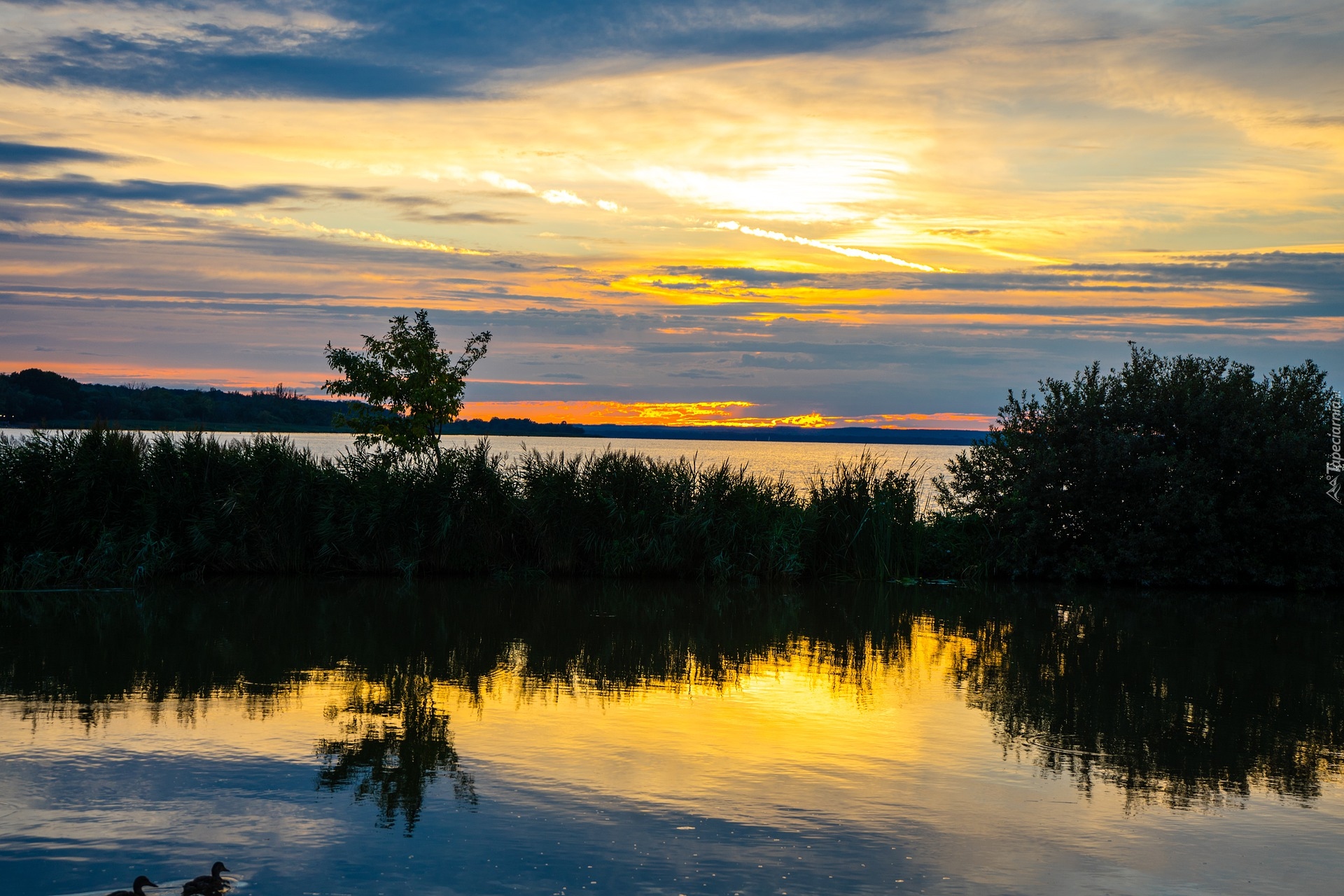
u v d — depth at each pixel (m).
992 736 9.84
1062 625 16.50
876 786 8.29
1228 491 21.14
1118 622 16.81
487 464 21.28
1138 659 13.66
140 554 19.00
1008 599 19.48
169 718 9.95
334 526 20.31
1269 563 20.97
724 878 6.45
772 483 23.27
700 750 9.21
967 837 7.21
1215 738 9.88
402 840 6.96
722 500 21.56
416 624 15.54
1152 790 8.32
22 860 6.53
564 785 8.14
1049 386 22.69
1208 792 8.27
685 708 10.73
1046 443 22.16
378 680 11.79
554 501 20.89
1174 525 20.66
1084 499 21.45
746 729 9.93
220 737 9.32
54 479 19.12
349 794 7.86
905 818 7.58
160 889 6.09
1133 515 21.25
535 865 6.58
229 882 6.24
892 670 12.88
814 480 23.62
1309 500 20.22
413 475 20.89
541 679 12.02
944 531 22.55
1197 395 21.31
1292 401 21.00
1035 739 9.76
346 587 19.14
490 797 7.85
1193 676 12.64
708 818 7.48
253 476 20.41
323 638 14.27
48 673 11.82
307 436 84.38
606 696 11.23
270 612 16.31
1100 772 8.76
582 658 13.31
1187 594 20.31
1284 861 6.88
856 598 19.39
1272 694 11.74
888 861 6.77
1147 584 21.44
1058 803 7.96
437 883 6.29
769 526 21.55
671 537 20.94
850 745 9.47
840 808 7.74
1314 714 10.83
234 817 7.35
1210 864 6.81
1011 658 13.72
